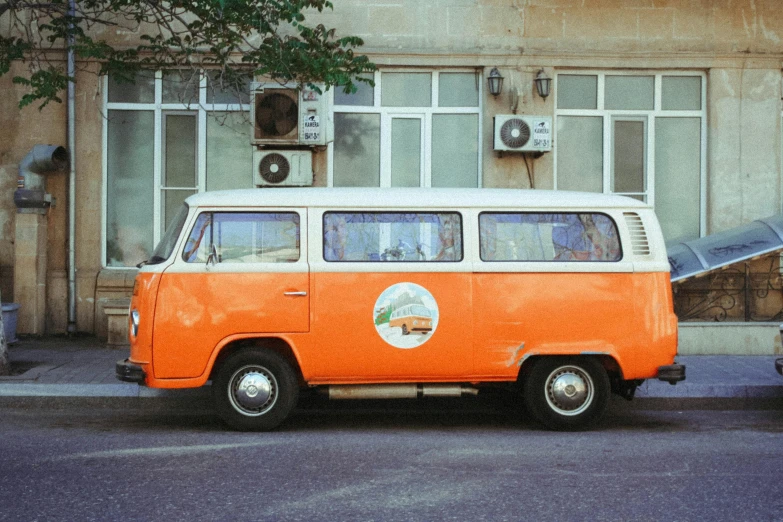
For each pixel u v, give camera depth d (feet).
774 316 42.80
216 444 24.13
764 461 22.17
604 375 27.02
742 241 42.22
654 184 45.93
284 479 19.98
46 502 17.97
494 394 31.48
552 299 26.66
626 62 45.06
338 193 26.84
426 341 26.40
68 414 29.63
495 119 44.09
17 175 44.37
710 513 17.42
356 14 44.83
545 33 44.93
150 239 45.57
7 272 44.70
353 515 17.13
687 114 45.80
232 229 26.37
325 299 26.25
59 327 44.68
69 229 44.62
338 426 27.66
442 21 44.88
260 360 26.27
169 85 45.37
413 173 45.68
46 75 36.14
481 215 26.91
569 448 23.86
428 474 20.56
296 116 43.52
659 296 26.96
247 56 36.78
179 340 25.89
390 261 26.55
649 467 21.43
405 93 45.62
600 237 27.09
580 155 45.78
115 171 45.50
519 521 16.80
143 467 21.12
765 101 45.19
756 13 45.03
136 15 38.04
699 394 31.81
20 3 35.99
